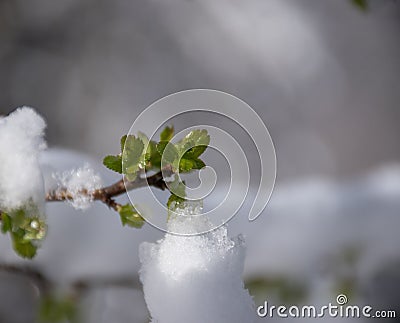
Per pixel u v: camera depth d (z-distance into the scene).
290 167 1.74
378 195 0.79
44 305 0.60
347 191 0.78
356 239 0.70
